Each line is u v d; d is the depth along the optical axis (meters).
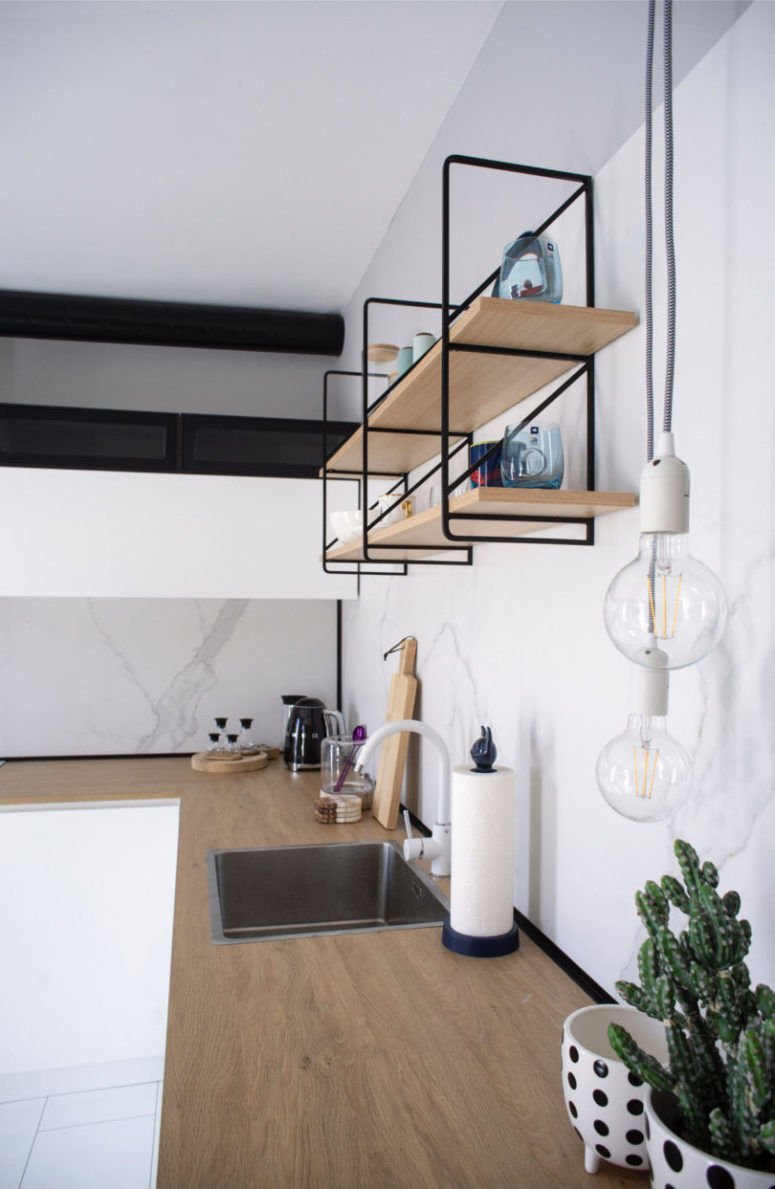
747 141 0.87
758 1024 0.63
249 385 3.44
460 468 1.81
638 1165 0.77
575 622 1.26
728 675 0.89
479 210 1.72
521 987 1.20
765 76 0.84
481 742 1.36
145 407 3.36
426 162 2.12
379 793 2.24
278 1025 1.09
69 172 2.21
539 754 1.39
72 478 2.65
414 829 2.12
